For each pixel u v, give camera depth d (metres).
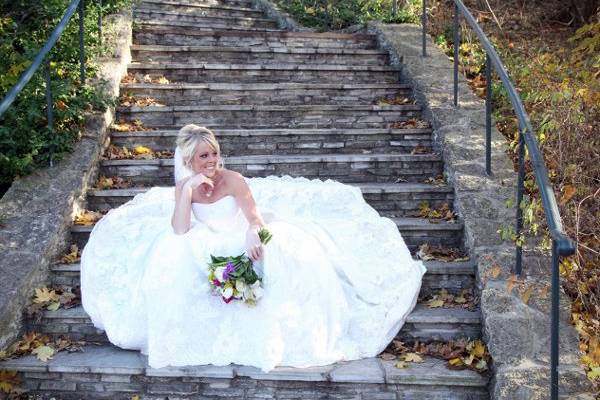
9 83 5.27
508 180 5.03
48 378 3.71
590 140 4.98
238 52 7.29
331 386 3.64
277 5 9.86
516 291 4.01
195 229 3.86
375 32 8.07
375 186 5.25
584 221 4.57
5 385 3.65
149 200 4.55
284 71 7.00
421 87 6.44
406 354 3.90
